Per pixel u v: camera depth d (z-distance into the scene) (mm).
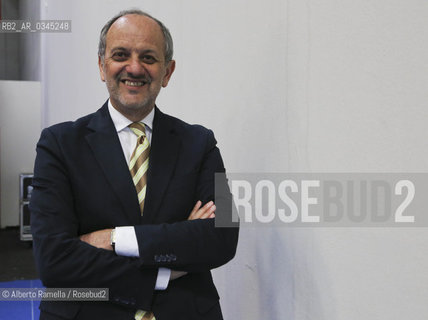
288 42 2006
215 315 1680
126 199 1653
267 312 2234
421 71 1354
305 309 1936
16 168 8867
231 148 2523
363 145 1591
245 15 2340
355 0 1618
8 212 8945
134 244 1599
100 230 1644
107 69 1693
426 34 1337
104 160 1676
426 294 1359
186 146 1794
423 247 1367
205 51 2795
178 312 1621
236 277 2561
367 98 1568
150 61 1688
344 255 1700
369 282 1581
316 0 1824
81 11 5789
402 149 1430
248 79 2324
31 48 10539
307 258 1917
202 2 2818
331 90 1749
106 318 1570
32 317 4152
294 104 1976
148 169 1718
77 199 1646
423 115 1350
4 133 8773
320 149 1818
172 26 3318
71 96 6418
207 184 1771
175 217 1706
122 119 1754
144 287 1577
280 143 2086
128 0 4152
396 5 1443
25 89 8859
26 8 11180
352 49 1635
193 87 2984
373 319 1565
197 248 1631
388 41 1476
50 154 1659
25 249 7535
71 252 1561
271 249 2188
